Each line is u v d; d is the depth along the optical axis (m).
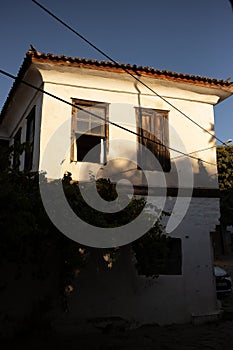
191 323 8.94
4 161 6.66
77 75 9.52
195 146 10.34
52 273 7.80
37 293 7.62
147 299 8.72
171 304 8.93
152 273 7.95
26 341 7.05
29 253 6.94
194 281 9.34
